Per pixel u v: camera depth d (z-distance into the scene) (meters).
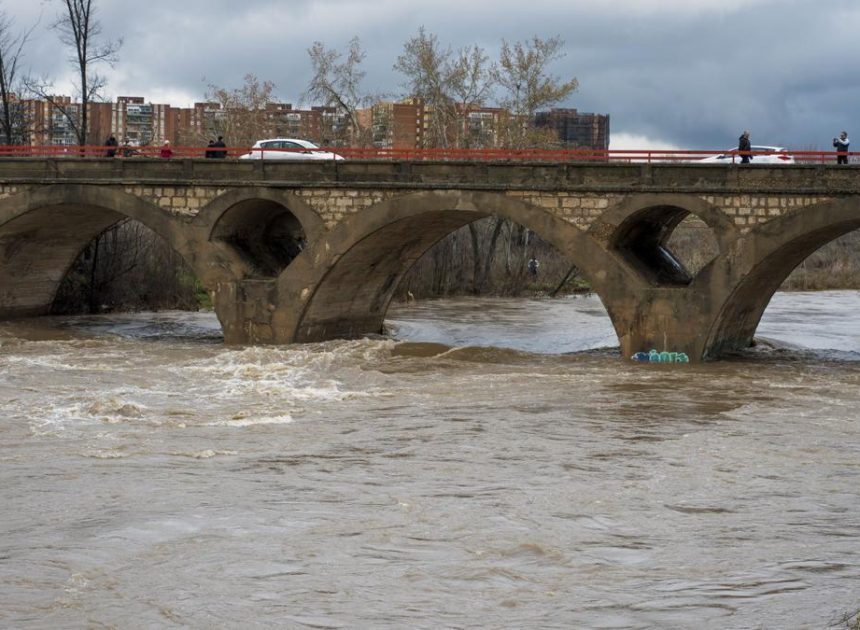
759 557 18.27
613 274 40.59
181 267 68.62
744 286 40.00
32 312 57.75
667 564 17.86
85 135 64.50
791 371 39.28
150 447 26.48
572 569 17.55
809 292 85.81
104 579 16.86
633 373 38.34
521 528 19.77
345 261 45.00
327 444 27.08
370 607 15.77
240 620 15.24
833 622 15.12
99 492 22.00
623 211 40.25
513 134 78.31
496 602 15.99
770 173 38.34
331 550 18.36
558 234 41.19
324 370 39.47
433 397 34.06
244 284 45.66
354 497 21.89
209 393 34.62
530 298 81.69
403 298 76.62
